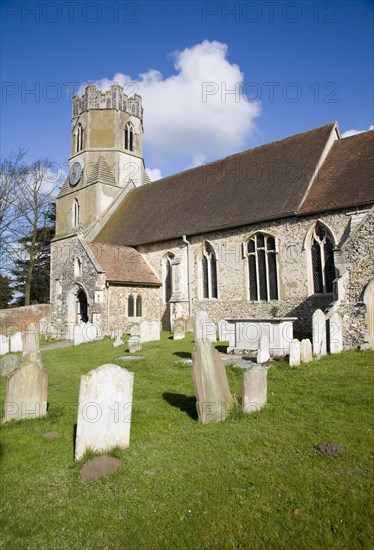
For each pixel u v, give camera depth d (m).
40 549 4.08
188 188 26.39
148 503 4.77
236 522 4.36
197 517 4.46
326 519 4.34
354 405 7.56
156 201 28.02
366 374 9.47
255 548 3.99
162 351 14.45
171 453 5.96
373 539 4.01
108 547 4.10
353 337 12.55
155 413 7.65
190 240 22.66
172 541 4.12
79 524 4.44
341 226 16.62
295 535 4.14
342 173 18.31
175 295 22.45
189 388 9.41
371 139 19.00
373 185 16.34
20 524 4.45
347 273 12.96
